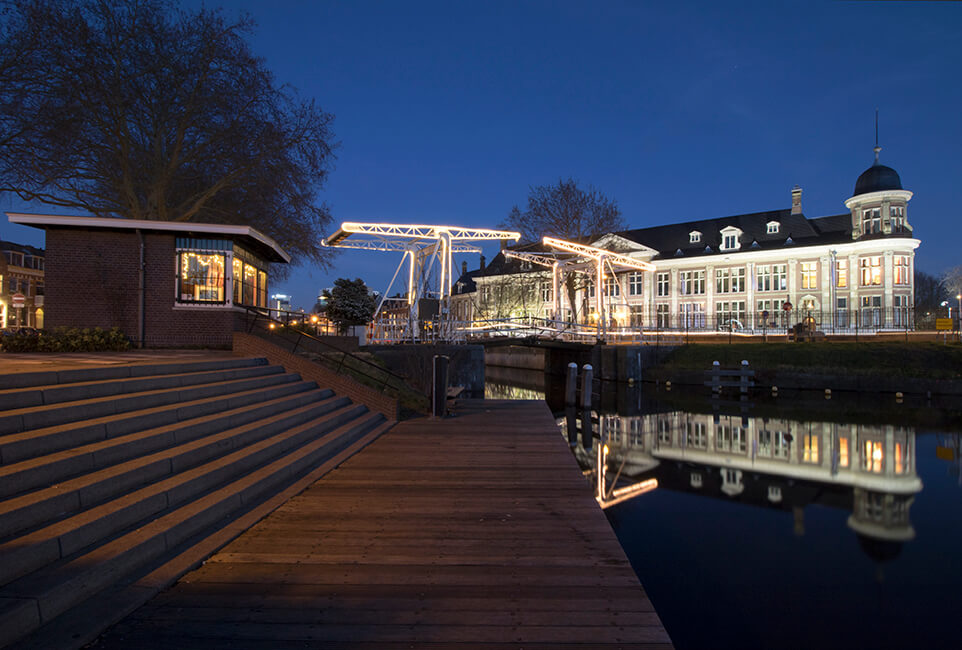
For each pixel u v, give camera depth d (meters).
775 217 51.66
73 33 18.45
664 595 6.60
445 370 14.05
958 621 5.95
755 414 21.75
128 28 19.84
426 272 28.44
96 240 15.11
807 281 46.03
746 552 7.92
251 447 7.50
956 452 14.81
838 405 23.89
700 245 54.03
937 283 84.88
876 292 42.75
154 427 6.79
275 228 25.12
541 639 3.70
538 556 5.11
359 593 4.32
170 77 20.38
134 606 3.92
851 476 12.34
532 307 54.28
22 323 44.22
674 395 28.59
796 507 10.12
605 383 34.53
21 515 4.13
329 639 3.65
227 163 23.05
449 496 7.02
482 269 76.62
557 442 10.60
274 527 5.78
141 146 21.00
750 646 5.43
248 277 17.50
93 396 6.95
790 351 30.78
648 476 12.43
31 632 3.43
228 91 21.48
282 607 4.06
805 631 5.79
